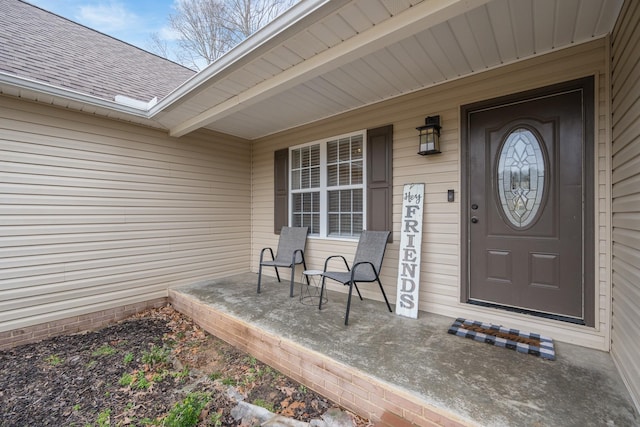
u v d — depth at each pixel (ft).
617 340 6.48
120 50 17.90
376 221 11.28
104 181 11.32
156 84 15.21
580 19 6.58
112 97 11.44
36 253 9.80
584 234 7.46
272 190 15.69
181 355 9.00
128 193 11.98
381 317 9.47
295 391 7.12
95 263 11.10
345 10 5.84
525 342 7.49
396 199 10.80
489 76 8.80
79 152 10.70
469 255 9.24
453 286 9.49
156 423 6.04
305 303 10.98
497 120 8.75
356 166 12.11
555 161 7.88
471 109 9.12
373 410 5.92
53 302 10.14
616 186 6.64
